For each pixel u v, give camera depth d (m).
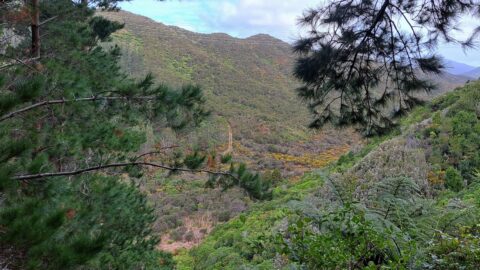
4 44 3.92
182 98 3.42
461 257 2.79
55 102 2.98
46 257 1.77
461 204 4.20
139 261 6.39
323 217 3.07
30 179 2.50
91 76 4.56
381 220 3.17
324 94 3.68
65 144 3.40
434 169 10.10
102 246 1.91
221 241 15.65
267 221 14.16
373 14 3.17
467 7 2.99
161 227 25.02
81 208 3.37
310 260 2.73
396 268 2.45
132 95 3.28
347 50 3.29
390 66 3.39
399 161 10.99
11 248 1.76
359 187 6.22
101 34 6.91
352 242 2.80
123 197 5.43
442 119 13.29
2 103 1.97
